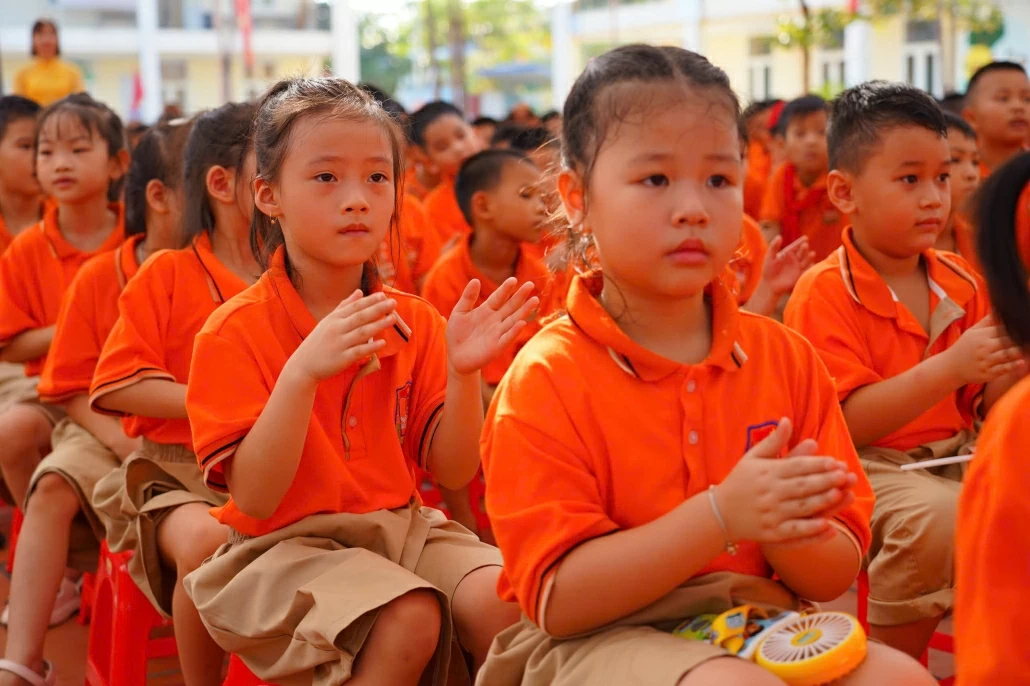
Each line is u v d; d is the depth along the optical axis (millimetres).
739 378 1598
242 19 14141
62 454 2740
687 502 1407
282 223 1998
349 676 1718
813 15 10031
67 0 16031
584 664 1460
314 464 1926
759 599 1545
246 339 1943
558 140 1820
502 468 1526
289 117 1929
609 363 1555
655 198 1473
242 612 1859
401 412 2053
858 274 2439
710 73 1509
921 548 2162
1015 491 1192
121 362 2471
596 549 1441
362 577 1771
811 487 1299
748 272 3760
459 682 1896
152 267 2549
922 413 2213
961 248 3102
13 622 2574
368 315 1726
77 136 3324
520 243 3766
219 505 2393
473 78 23578
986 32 13016
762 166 5719
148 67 15516
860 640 1359
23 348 3311
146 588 2338
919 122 2373
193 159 2568
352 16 15773
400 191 2082
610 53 1567
